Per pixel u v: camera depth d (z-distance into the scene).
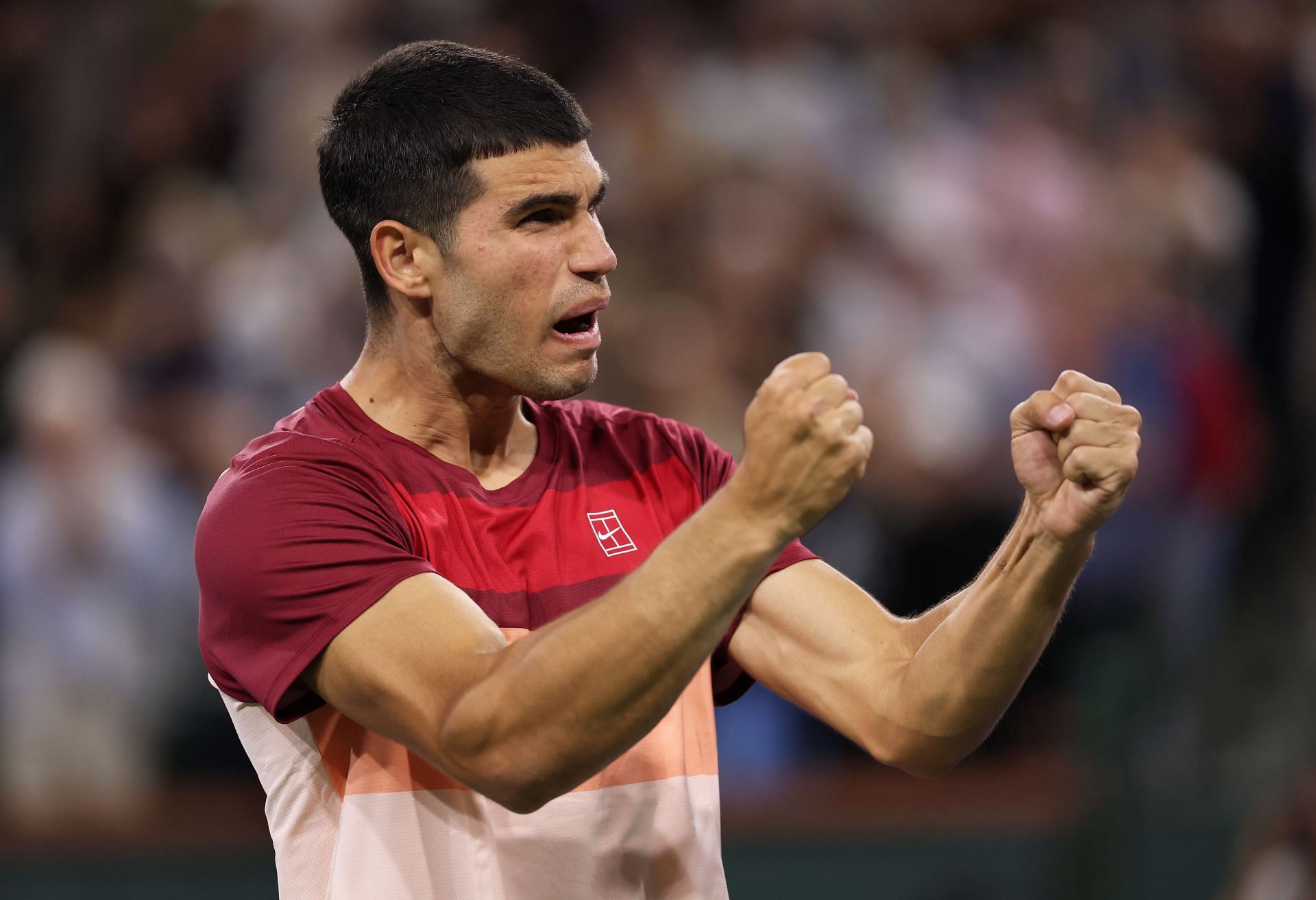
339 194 7.34
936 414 19.80
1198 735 18.11
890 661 7.20
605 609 5.91
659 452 7.86
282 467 6.90
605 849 7.14
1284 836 15.19
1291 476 21.52
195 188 23.12
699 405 19.27
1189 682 18.56
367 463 7.10
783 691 7.57
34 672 17.52
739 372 20.22
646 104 22.48
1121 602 19.33
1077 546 6.53
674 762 7.38
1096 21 25.56
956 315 21.14
